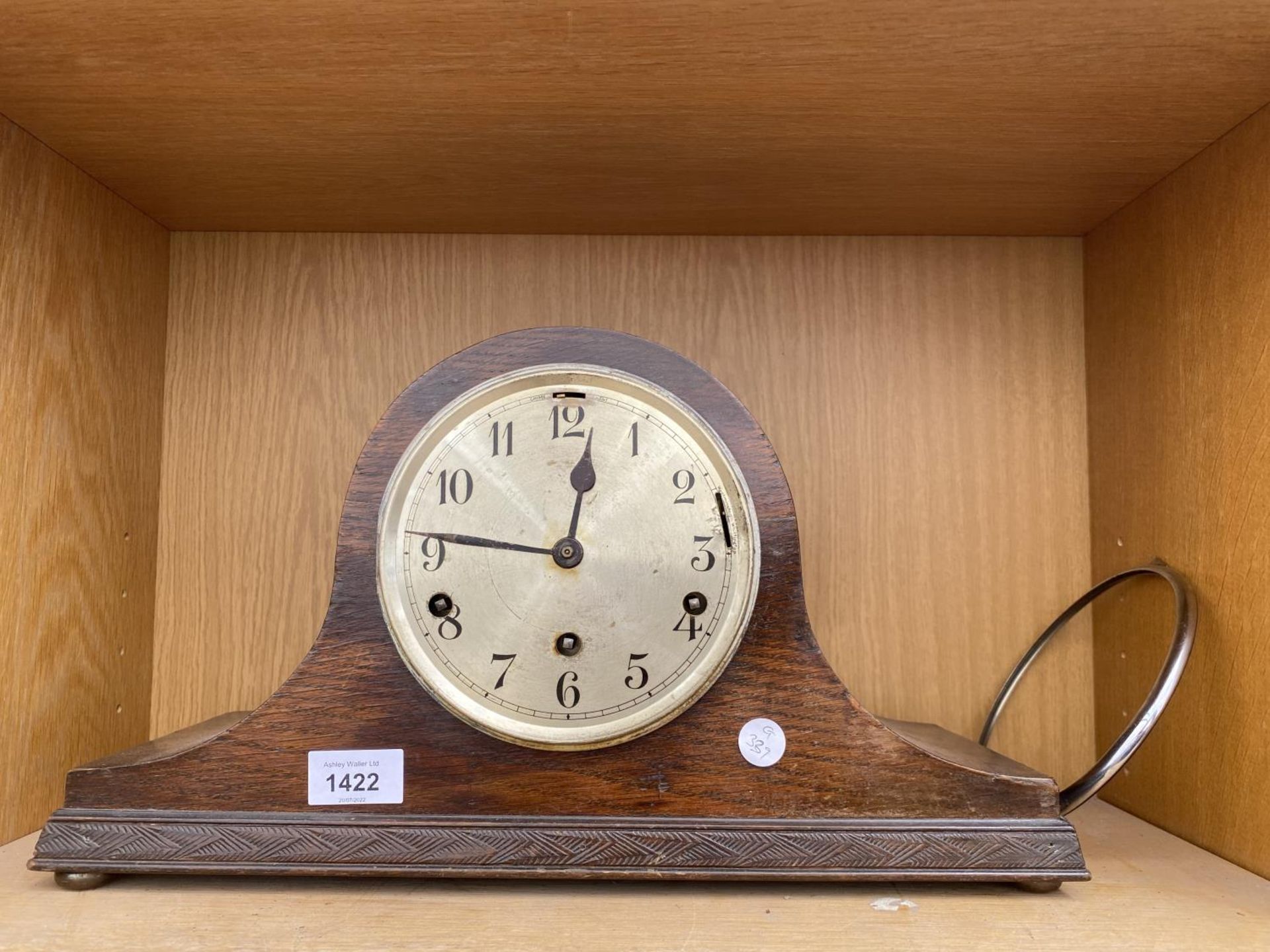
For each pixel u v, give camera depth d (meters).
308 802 0.72
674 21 0.65
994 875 0.70
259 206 0.98
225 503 1.03
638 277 1.04
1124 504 0.97
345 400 1.04
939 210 0.99
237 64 0.70
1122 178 0.90
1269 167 0.75
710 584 0.73
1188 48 0.68
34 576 0.83
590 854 0.70
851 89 0.74
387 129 0.81
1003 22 0.65
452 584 0.73
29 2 0.62
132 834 0.71
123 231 0.97
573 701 0.72
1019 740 1.02
